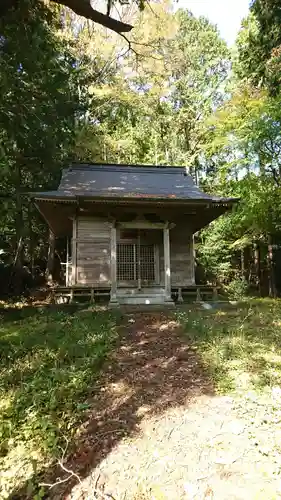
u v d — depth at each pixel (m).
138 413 3.73
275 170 15.08
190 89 24.55
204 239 20.81
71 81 14.15
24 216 17.06
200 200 11.05
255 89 15.39
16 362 5.30
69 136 12.70
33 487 2.81
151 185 13.68
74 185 12.75
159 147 24.50
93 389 4.33
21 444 3.38
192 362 5.09
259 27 13.20
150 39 10.05
